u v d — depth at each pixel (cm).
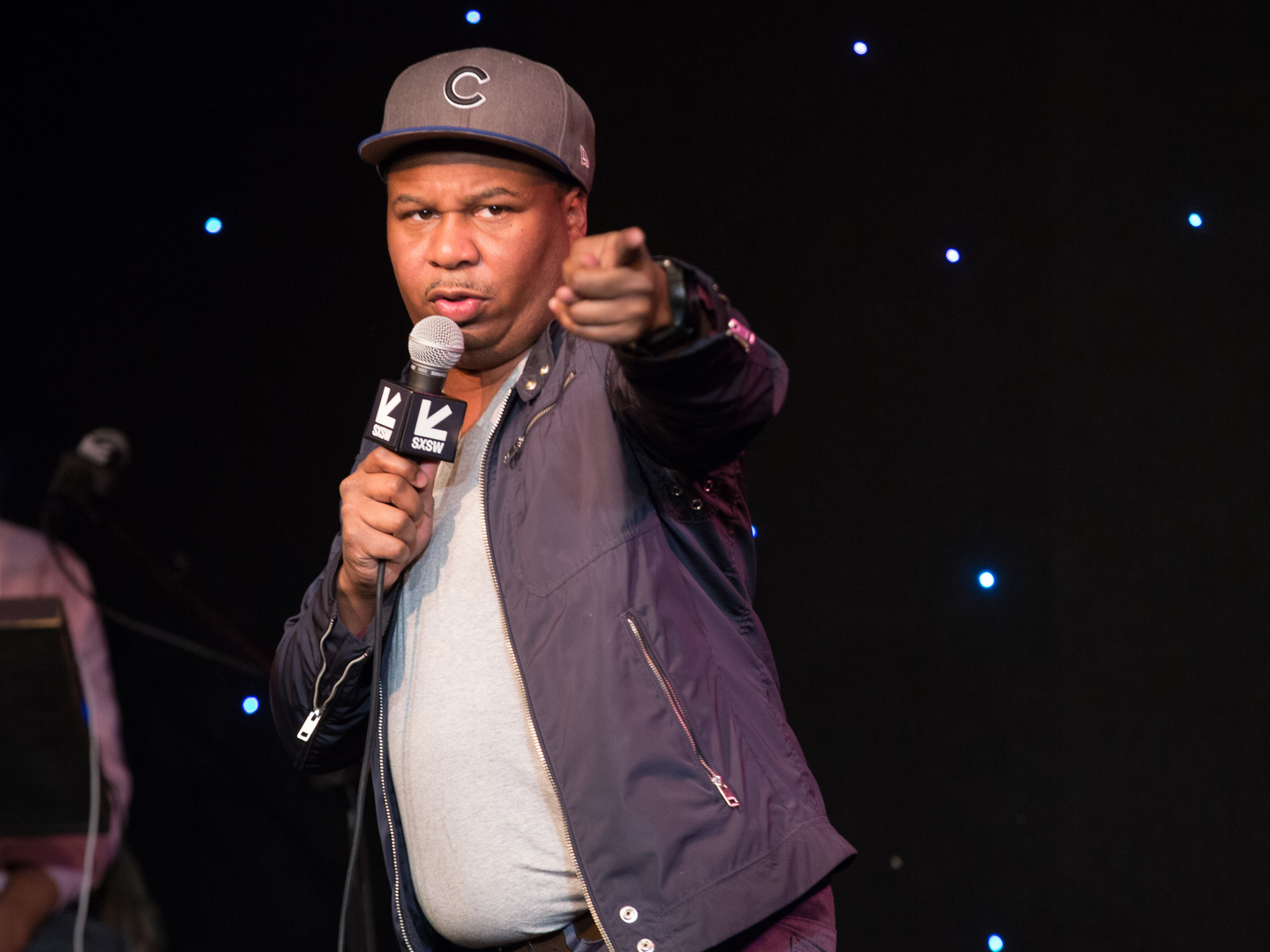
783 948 428
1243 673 1032
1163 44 1069
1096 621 1052
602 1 1107
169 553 1062
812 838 435
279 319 1094
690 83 1102
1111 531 1055
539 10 1105
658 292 361
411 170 477
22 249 1088
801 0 1102
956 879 1047
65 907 733
